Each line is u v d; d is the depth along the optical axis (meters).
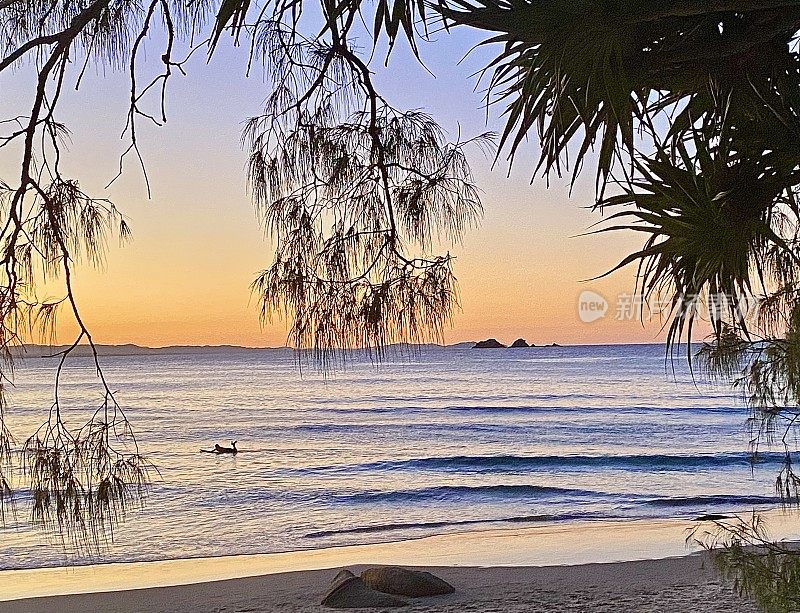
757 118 2.22
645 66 2.12
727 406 37.69
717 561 2.43
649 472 25.08
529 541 15.05
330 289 2.28
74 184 2.61
